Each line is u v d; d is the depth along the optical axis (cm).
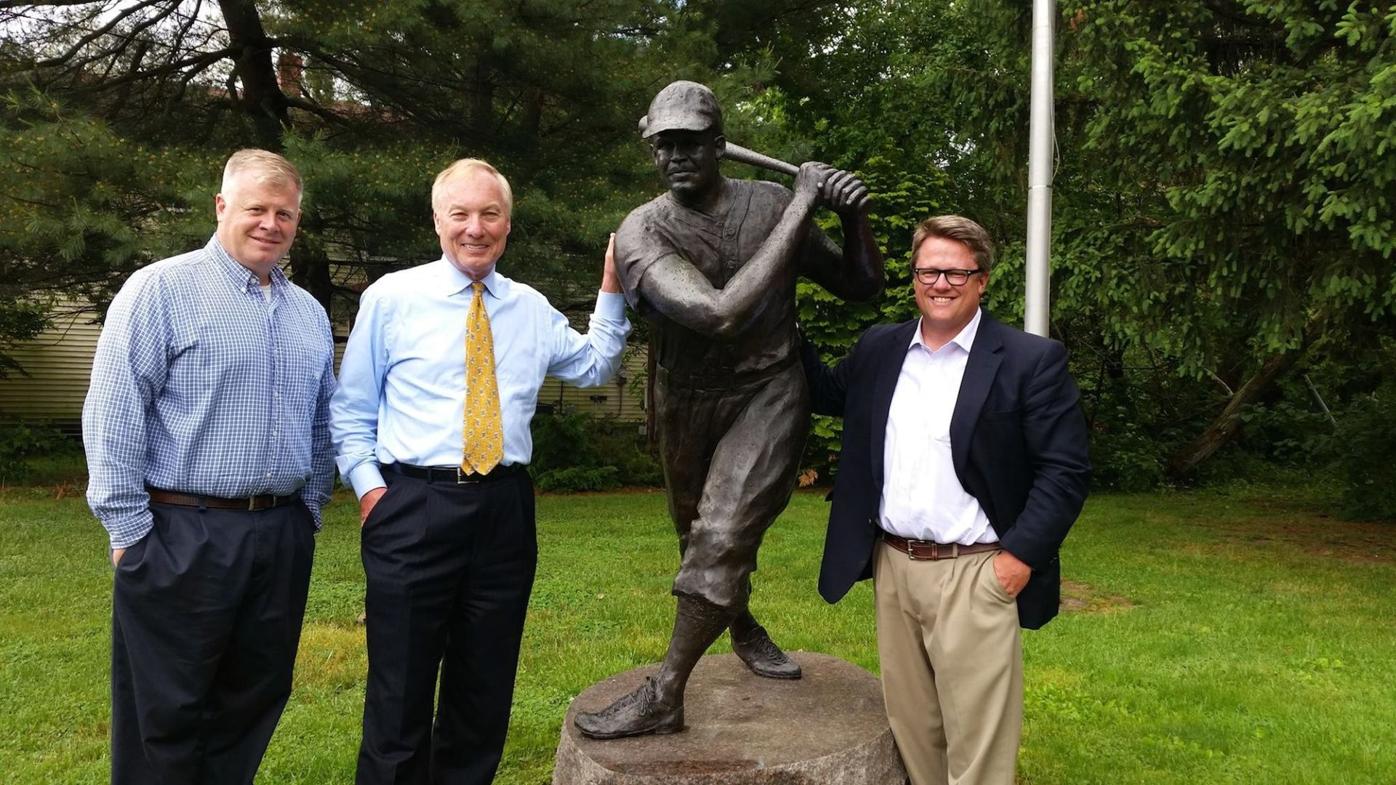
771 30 1307
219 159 790
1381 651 514
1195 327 772
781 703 310
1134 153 766
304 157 753
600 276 905
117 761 261
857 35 1521
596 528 883
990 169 955
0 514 884
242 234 264
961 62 1268
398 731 267
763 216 280
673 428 298
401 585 266
